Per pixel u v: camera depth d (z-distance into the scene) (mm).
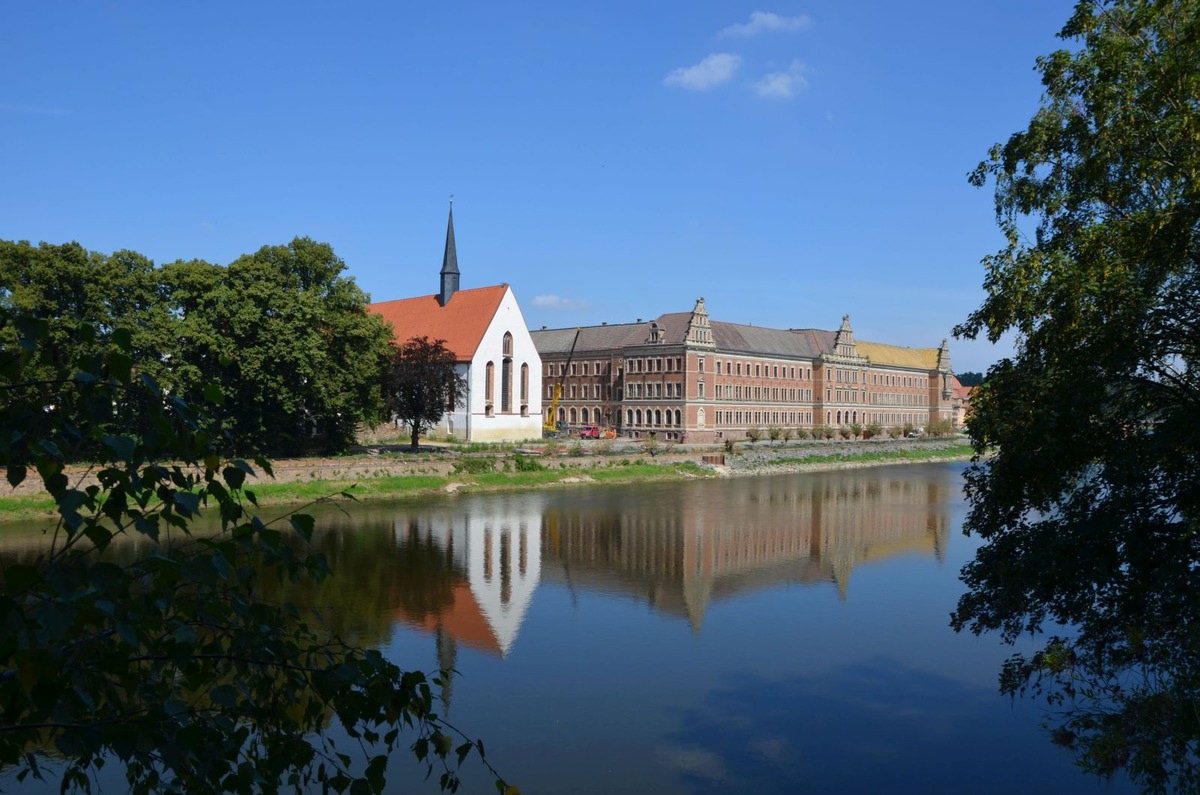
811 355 156500
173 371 64250
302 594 35688
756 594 38156
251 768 6621
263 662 6848
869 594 38312
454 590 37219
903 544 51844
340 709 6973
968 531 21344
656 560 45844
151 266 66500
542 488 78312
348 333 74938
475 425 110688
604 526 57156
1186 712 14555
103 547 5863
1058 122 20609
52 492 5527
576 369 144750
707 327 130250
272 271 70000
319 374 71188
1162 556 17734
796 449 118625
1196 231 17109
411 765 19906
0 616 5023
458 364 111312
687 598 37188
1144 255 17359
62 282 60500
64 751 5641
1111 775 18125
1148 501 18375
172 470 6215
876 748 21406
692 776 19891
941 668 27531
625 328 142625
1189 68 17062
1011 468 19172
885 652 29266
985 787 19234
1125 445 18484
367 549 46031
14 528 46281
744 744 21625
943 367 198875
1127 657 17953
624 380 135875
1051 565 18578
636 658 28438
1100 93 18906
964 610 21250
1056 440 17875
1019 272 19531
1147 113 18359
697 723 22969
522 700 24484
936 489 84250
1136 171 18859
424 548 46844
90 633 6277
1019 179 21594
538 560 45000
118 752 5758
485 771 19938
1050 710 23672
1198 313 17672
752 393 140750
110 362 5809
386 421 89250
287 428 73625
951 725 22828
